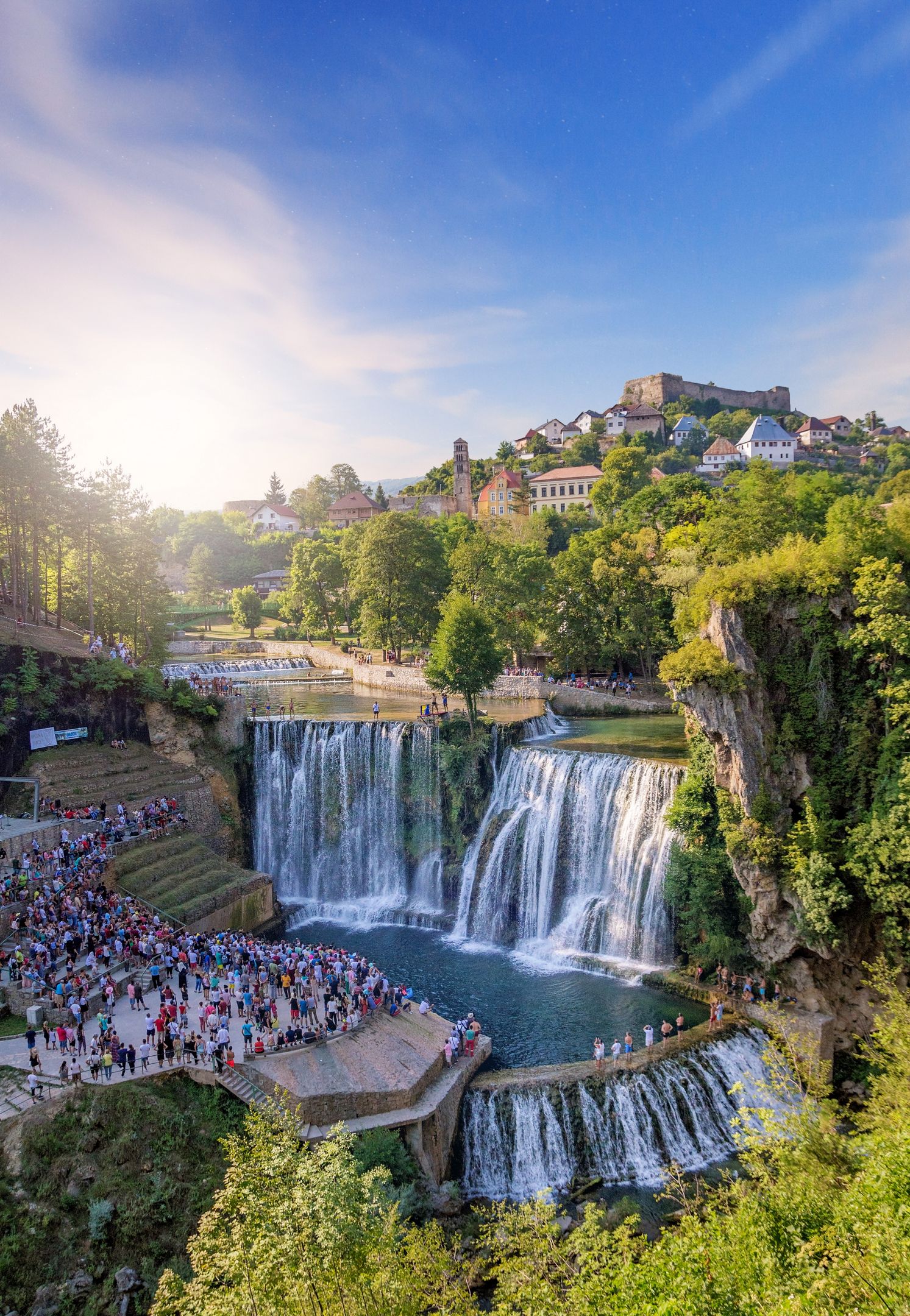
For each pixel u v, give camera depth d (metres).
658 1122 38.09
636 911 52.84
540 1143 37.16
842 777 45.31
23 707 59.94
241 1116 34.47
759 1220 19.88
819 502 74.56
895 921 41.69
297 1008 40.56
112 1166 31.48
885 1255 16.77
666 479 120.69
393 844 66.38
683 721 77.25
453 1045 40.06
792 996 45.16
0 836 48.66
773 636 48.47
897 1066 31.38
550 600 93.62
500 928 58.22
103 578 85.88
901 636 43.09
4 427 71.31
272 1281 18.67
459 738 66.06
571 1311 18.19
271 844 70.25
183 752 67.62
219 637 149.75
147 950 43.88
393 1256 20.69
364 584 106.25
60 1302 27.55
